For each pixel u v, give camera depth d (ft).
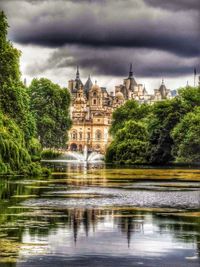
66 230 103.30
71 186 195.11
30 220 113.50
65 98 616.80
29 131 345.92
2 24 299.79
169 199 153.28
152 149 441.68
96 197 157.17
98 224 109.70
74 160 599.57
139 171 319.47
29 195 160.66
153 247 91.20
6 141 235.81
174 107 453.58
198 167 382.83
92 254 86.74
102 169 349.20
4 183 203.51
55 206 135.74
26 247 89.92
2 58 298.97
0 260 82.64
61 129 607.78
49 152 571.69
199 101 476.95
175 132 412.98
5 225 107.45
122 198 155.12
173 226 107.86
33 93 597.93
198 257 85.61
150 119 499.51
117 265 81.46
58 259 83.76
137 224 109.91
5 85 298.76
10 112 301.84
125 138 471.62
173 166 398.62
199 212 126.72
